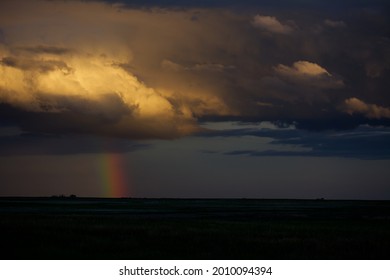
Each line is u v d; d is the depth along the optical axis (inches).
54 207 5526.6
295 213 4483.3
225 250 1785.2
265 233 2185.0
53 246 1779.0
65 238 1932.8
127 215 3752.5
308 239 2010.3
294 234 2170.3
